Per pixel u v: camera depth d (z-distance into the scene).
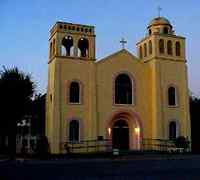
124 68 44.66
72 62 42.34
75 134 41.31
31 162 32.97
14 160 36.34
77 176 20.69
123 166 27.11
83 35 43.38
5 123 42.09
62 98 41.25
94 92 42.56
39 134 48.03
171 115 44.78
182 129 45.12
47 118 43.28
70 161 33.25
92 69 42.97
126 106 43.84
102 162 31.73
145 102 44.84
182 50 47.00
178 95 45.62
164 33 46.75
